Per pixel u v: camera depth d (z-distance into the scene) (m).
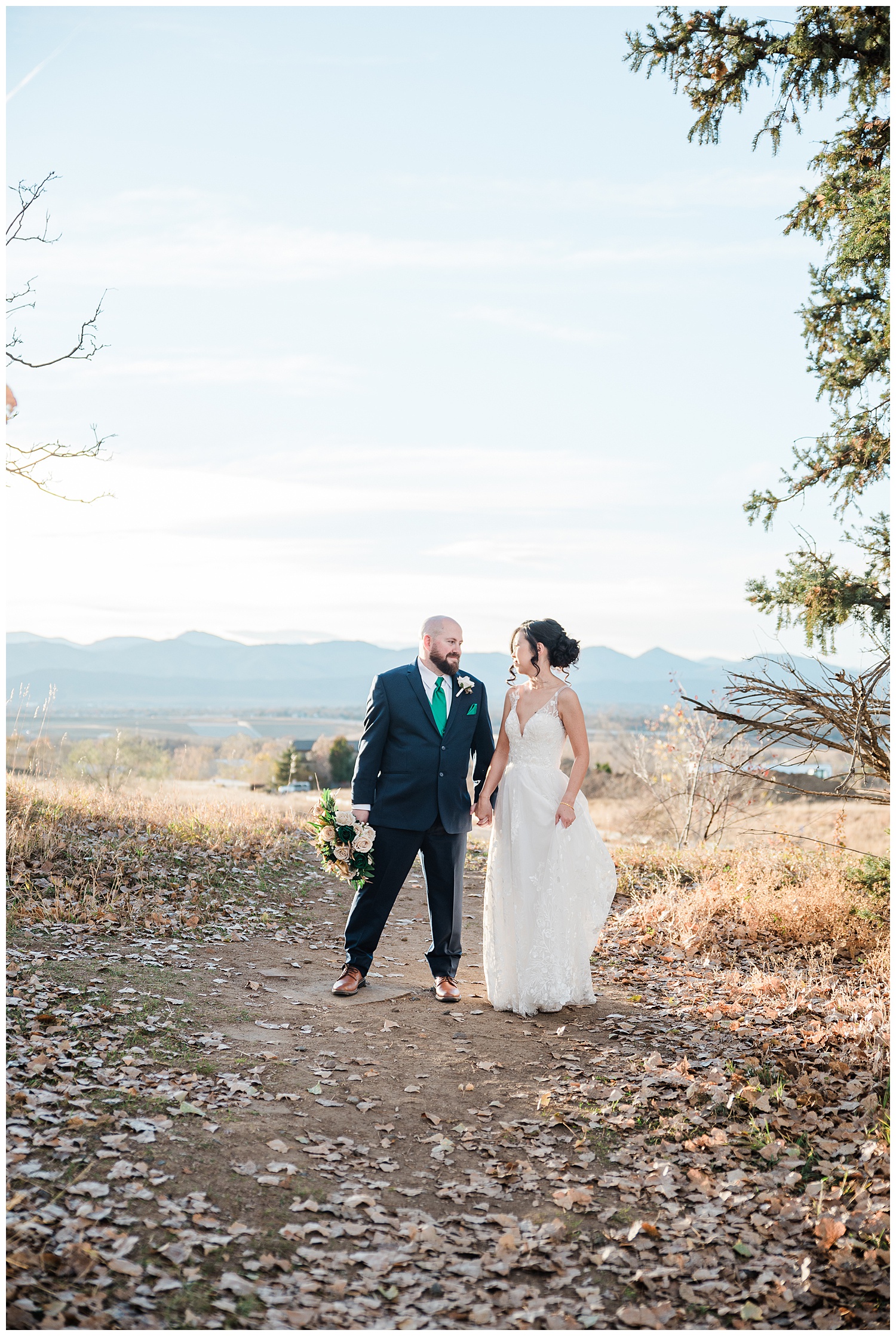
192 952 6.33
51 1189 3.20
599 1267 3.24
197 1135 3.74
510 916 5.73
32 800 9.43
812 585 8.48
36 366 6.29
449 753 5.82
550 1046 5.15
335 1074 4.55
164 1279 2.86
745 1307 3.00
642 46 7.93
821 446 8.84
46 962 5.54
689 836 12.82
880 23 7.27
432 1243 3.27
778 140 8.08
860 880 8.91
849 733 6.91
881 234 7.99
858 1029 5.32
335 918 7.86
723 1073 4.76
